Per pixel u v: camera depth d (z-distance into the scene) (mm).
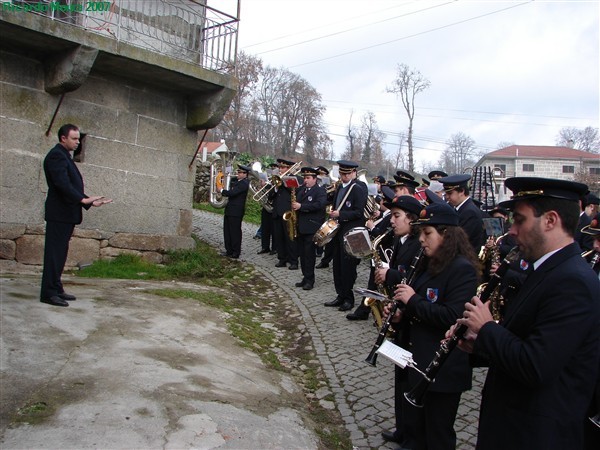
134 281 7703
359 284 9617
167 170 9359
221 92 9094
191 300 6875
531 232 2221
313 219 8797
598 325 2105
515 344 2127
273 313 7523
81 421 3291
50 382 3785
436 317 3160
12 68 7453
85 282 7102
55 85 7551
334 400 4766
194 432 3361
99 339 4816
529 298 2197
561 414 2111
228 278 9219
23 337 4527
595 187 38125
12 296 5648
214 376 4473
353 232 4828
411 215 3930
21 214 7566
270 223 11711
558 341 2025
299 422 4062
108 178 8562
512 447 2189
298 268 10352
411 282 3484
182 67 8398
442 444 3240
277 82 50250
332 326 6906
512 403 2229
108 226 8609
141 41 9164
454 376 3213
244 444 3385
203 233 13305
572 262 2143
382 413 4539
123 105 8695
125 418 3395
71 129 5551
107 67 8164
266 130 50312
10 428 3125
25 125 7586
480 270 3396
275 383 4820
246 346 5668
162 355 4695
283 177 10148
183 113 9539
